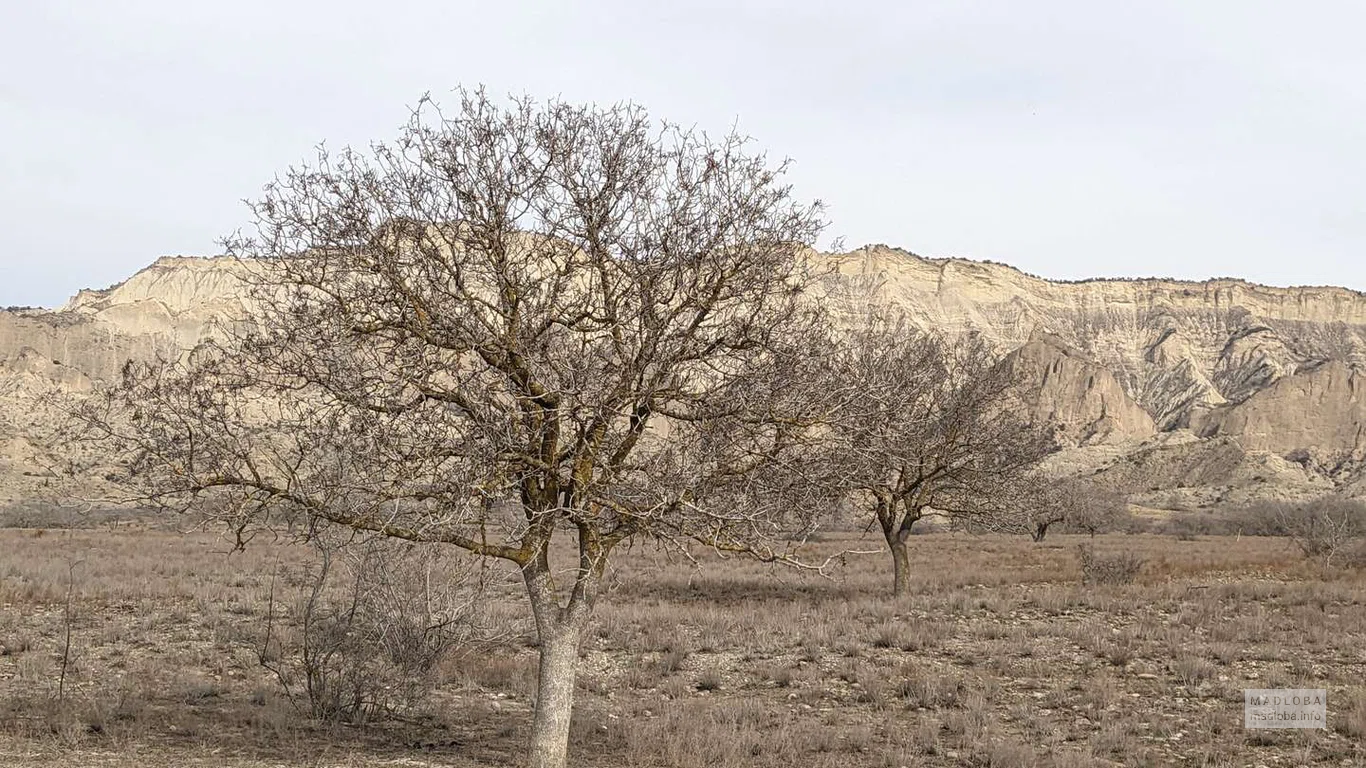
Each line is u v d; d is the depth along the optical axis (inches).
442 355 364.5
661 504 344.2
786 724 508.1
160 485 345.4
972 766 438.3
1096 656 693.3
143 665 624.7
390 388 356.2
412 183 358.3
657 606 919.7
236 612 819.4
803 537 397.4
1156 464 5984.3
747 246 364.8
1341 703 549.0
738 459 376.5
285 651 652.7
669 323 366.3
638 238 362.6
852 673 628.7
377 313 359.6
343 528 430.3
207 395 349.1
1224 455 5876.0
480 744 457.7
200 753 412.5
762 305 367.6
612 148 368.2
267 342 347.6
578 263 365.1
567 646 385.1
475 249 365.7
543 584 387.2
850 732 486.9
